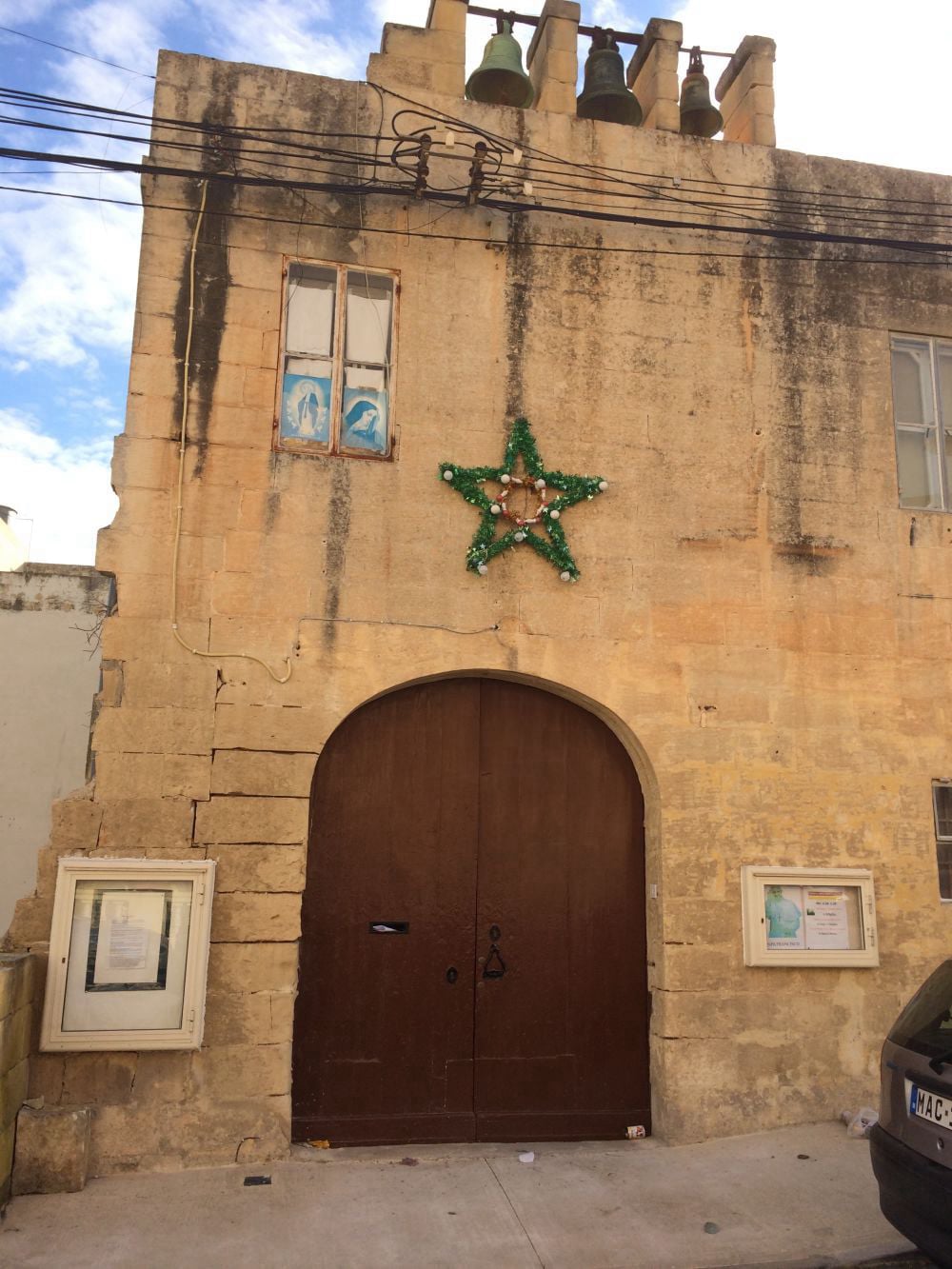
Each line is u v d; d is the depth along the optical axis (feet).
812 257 26.53
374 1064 21.86
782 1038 22.94
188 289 22.80
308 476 22.68
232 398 22.62
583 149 25.62
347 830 22.54
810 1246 17.08
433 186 24.50
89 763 20.79
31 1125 18.70
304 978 21.79
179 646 21.47
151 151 23.09
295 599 22.17
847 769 24.43
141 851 20.59
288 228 23.59
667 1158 21.02
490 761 23.58
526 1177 19.94
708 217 26.09
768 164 26.71
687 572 24.36
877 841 24.29
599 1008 23.08
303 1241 16.97
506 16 27.17
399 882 22.63
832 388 26.05
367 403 23.72
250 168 23.50
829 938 23.52
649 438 24.71
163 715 21.17
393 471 23.15
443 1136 21.81
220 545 22.02
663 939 22.82
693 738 23.70
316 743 21.80
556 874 23.45
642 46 28.30
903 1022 16.47
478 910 22.91
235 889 20.89
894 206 27.43
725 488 24.93
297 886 21.18
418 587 22.82
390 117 24.56
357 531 22.74
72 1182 18.66
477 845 23.17
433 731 23.38
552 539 23.61
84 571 21.52
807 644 24.75
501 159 24.31
